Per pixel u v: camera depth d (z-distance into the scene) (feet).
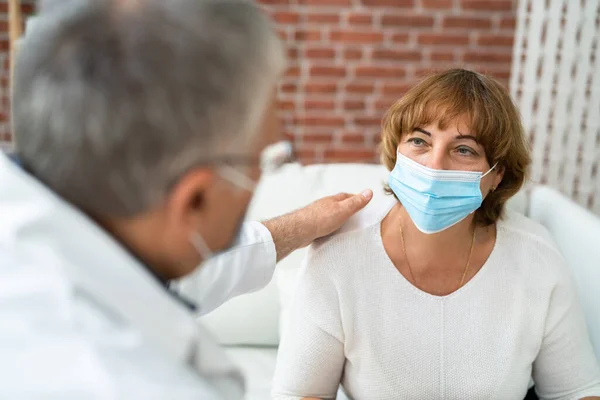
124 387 1.69
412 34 10.73
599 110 8.25
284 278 5.58
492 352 4.02
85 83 1.82
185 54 1.86
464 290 4.04
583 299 5.17
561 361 4.09
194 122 1.90
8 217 1.93
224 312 5.78
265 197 6.02
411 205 3.98
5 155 2.16
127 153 1.88
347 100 11.07
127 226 2.08
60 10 1.93
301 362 4.09
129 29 1.85
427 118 3.93
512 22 10.61
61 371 1.67
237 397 2.53
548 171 8.73
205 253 2.24
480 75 4.11
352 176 6.20
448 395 4.07
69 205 2.02
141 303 2.01
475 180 3.89
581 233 5.29
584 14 8.04
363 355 4.09
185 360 2.21
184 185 2.00
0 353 1.68
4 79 10.88
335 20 10.67
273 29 2.15
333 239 4.17
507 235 4.19
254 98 2.06
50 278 1.83
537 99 8.71
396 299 4.04
